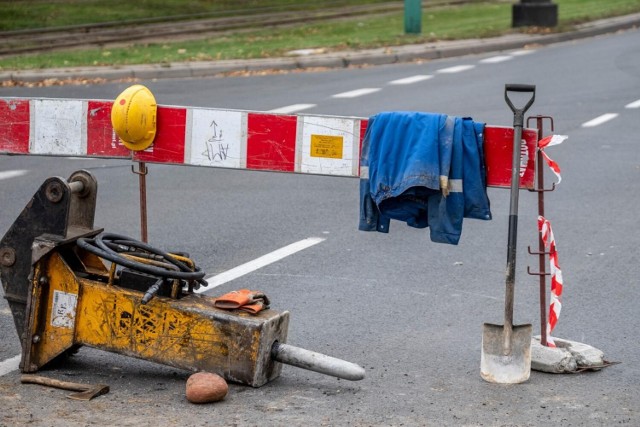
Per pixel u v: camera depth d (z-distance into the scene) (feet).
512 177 26.68
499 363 27.12
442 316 32.78
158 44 106.42
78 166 56.70
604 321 32.50
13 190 50.62
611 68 90.79
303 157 29.73
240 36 112.88
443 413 25.09
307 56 95.35
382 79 86.28
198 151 30.45
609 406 25.66
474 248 40.91
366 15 136.26
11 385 26.50
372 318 32.48
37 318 27.02
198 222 44.65
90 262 28.32
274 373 26.94
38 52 101.09
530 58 98.84
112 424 24.03
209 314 26.07
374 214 28.55
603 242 41.75
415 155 27.09
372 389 26.63
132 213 46.11
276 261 38.78
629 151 59.47
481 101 74.64
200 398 25.17
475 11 140.46
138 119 29.94
